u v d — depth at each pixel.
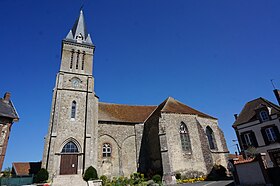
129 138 27.53
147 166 25.88
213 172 23.34
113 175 24.52
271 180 12.72
